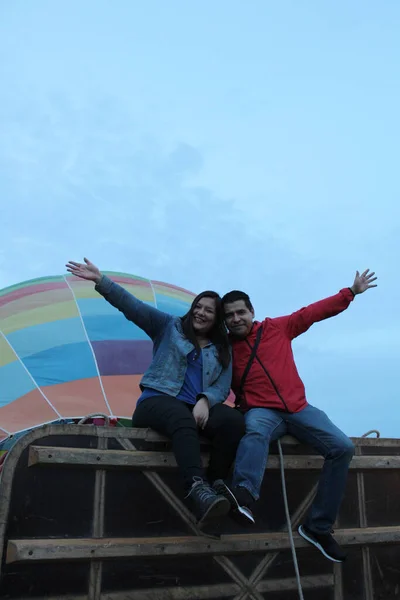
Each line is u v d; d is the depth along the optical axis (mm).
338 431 3250
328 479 3195
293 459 3287
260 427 3121
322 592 3229
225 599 2941
